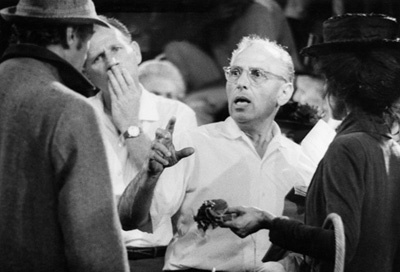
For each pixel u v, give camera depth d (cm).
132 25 735
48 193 416
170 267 596
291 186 609
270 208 602
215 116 735
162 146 511
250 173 598
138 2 733
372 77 491
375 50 497
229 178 596
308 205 493
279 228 484
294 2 738
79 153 411
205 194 593
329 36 516
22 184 417
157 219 580
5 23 710
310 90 718
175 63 735
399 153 496
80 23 436
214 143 599
